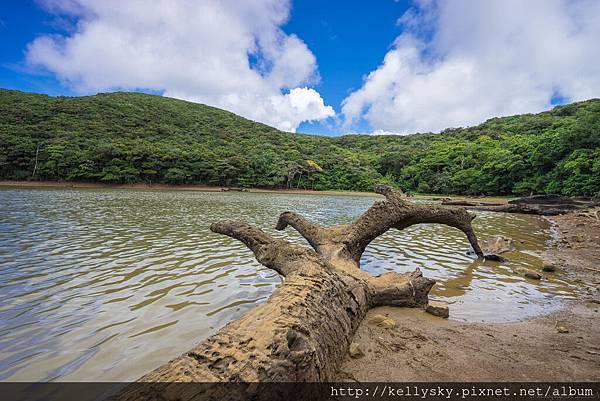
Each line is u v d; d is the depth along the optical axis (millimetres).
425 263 6465
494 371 2514
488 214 19484
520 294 4602
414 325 3457
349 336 2945
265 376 1789
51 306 3648
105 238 7684
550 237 10250
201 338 2988
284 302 2590
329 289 3109
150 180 46000
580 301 4328
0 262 5406
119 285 4414
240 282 4680
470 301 4285
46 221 10141
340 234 5945
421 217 6457
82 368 2465
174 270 5211
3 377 2318
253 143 75312
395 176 62312
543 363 2648
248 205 20719
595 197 26203
